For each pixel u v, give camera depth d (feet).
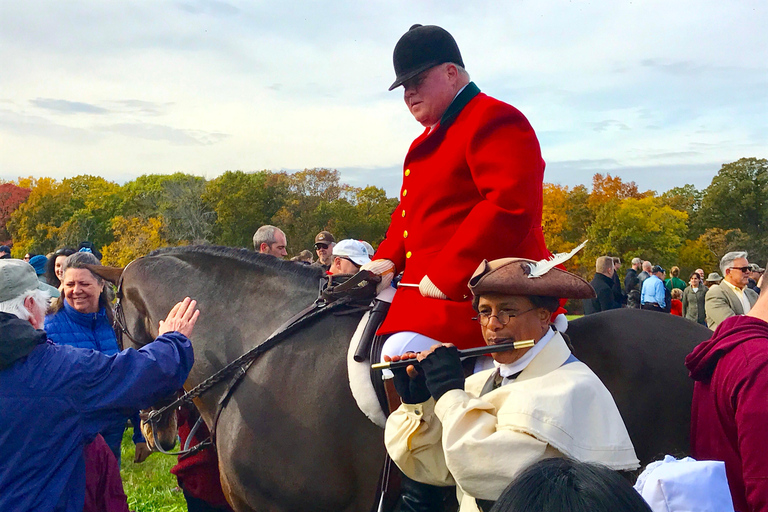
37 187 255.50
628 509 3.14
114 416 6.72
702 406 6.03
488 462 4.62
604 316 7.63
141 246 176.14
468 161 7.20
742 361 5.55
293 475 8.10
